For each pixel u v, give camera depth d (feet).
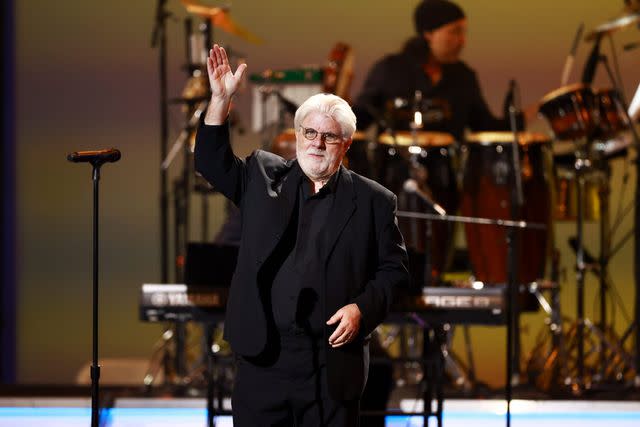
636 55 72.49
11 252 71.82
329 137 31.37
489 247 62.28
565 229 71.67
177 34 72.74
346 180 32.60
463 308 43.75
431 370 47.88
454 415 55.67
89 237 72.33
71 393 57.77
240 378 32.73
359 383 32.19
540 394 58.08
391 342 63.26
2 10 71.20
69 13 72.13
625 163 64.18
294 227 32.19
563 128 61.05
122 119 72.49
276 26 73.31
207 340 46.70
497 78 73.15
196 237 72.38
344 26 73.31
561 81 73.15
